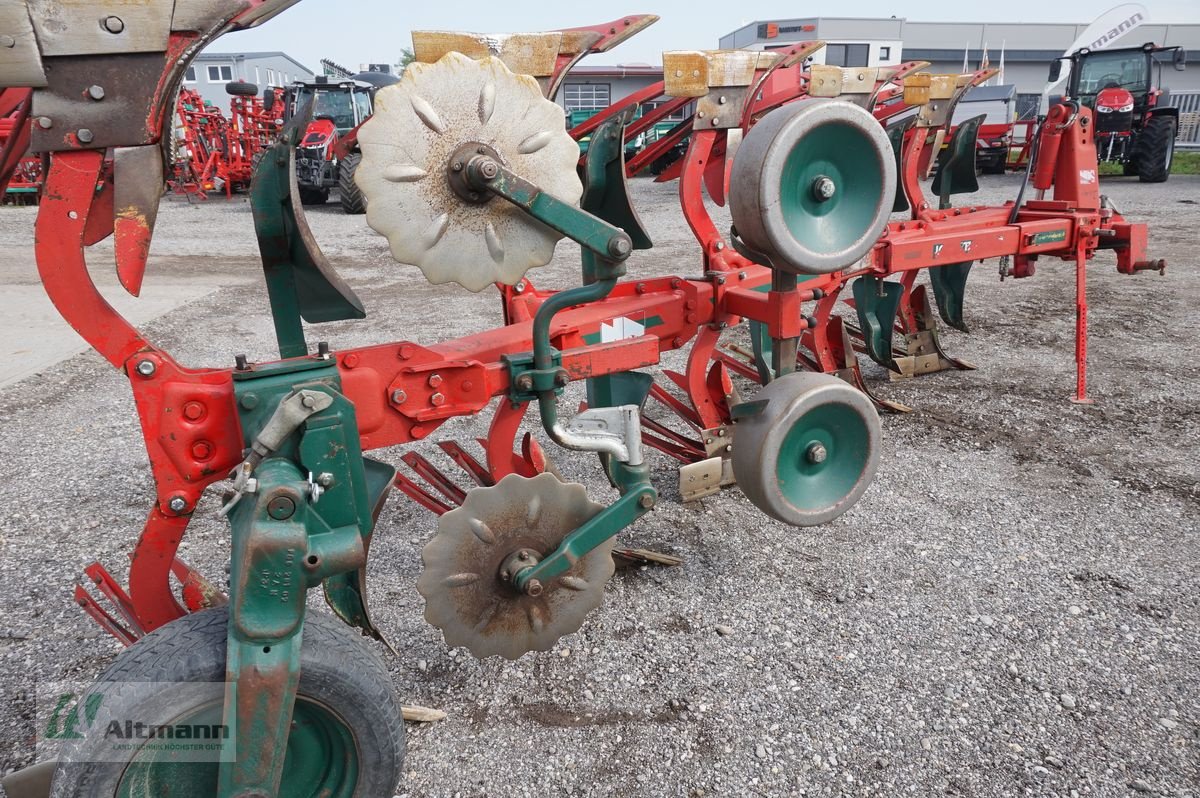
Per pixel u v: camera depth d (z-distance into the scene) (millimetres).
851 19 34938
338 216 14547
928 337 5453
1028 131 17328
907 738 2229
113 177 1646
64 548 3260
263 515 1474
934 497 3666
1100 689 2404
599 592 2219
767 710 2352
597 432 2139
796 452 2605
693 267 9438
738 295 3100
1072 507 3541
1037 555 3156
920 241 4125
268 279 2135
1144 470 3896
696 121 3340
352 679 1606
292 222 1977
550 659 2596
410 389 2084
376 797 1720
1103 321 6715
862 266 4039
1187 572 3014
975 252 4328
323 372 1853
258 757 1475
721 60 3266
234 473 1771
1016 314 7016
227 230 12867
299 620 1499
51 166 1556
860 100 4328
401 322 7062
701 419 3725
